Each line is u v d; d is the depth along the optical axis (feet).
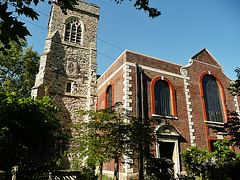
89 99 57.26
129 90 47.96
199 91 59.62
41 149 23.56
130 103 46.83
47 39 59.57
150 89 51.21
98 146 28.30
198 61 63.46
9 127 20.94
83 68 62.90
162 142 47.83
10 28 12.06
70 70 60.39
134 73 50.34
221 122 59.93
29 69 79.46
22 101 24.03
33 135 22.39
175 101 53.57
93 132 30.99
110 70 60.23
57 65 58.85
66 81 58.70
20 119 21.56
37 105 25.05
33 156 22.52
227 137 57.41
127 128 29.35
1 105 21.98
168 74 55.67
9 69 76.43
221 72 66.80
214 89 63.67
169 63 57.47
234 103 64.64
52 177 25.09
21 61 78.07
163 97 53.16
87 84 61.52
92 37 69.15
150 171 36.09
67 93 57.57
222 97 62.75
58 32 63.62
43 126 23.71
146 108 48.62
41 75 53.52
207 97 61.05
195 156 45.83
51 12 69.21
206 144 53.67
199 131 54.13
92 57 64.69
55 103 54.75
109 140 28.53
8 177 20.10
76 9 69.51
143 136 28.55
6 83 72.90
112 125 29.84
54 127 26.00
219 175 38.55
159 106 51.57
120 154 28.78
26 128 21.25
